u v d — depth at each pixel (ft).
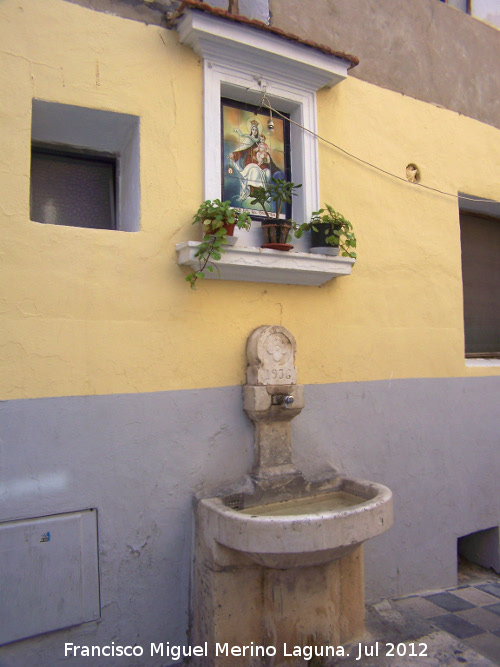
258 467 10.87
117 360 9.69
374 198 13.29
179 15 10.21
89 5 9.85
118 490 9.63
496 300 17.46
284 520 8.67
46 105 9.51
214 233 10.09
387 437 13.15
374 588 12.80
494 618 12.21
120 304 9.75
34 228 9.11
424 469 13.78
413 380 13.71
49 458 9.07
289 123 12.42
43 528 8.96
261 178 11.89
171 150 10.44
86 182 11.19
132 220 10.34
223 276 10.68
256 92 11.44
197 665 9.93
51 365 9.13
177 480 10.18
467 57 15.83
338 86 12.88
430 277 14.23
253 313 11.25
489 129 16.03
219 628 9.44
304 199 11.91
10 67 9.09
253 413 10.64
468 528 14.51
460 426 14.56
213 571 9.51
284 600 9.89
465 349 16.47
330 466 12.14
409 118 14.17
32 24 9.32
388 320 13.35
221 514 9.25
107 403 9.57
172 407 10.18
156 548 9.96
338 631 10.59
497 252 17.61
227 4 11.61
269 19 12.17
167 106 10.46
